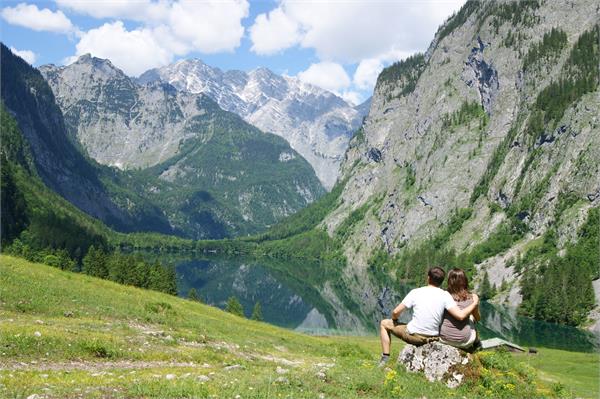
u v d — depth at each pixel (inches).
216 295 7819.9
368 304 7509.8
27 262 2139.5
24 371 675.4
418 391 577.6
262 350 1439.5
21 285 1433.3
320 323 5772.6
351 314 6530.5
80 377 653.3
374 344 3531.0
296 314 6437.0
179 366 872.9
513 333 5418.3
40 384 586.9
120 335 1091.3
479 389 603.5
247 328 2139.5
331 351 1889.8
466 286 631.8
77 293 1595.7
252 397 543.5
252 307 6860.2
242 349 1325.0
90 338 946.7
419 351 635.5
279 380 630.5
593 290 6417.3
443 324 627.2
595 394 1440.7
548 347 4675.2
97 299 1588.3
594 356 3019.2
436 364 621.6
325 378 672.4
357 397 572.1
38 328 937.5
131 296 1974.7
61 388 563.8
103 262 3671.3
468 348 642.8
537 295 6717.5
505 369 690.8
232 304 3622.0
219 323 1957.4
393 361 673.6
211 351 1122.0
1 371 653.9
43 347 830.5
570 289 6530.5
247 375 724.7
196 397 536.4
